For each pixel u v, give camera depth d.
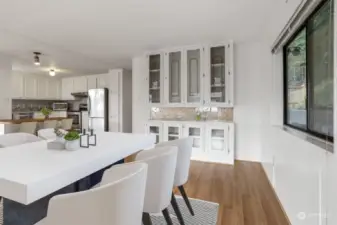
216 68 4.01
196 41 3.83
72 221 0.87
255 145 4.05
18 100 6.87
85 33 3.36
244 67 4.06
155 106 4.43
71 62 5.32
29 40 3.65
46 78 7.28
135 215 1.00
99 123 6.36
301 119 2.21
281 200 2.36
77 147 1.74
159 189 1.40
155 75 4.45
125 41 3.78
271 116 3.12
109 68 6.12
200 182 3.04
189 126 4.15
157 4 2.46
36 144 1.94
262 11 2.65
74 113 7.18
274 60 3.06
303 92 2.15
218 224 2.00
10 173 1.13
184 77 4.12
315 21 1.82
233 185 2.94
